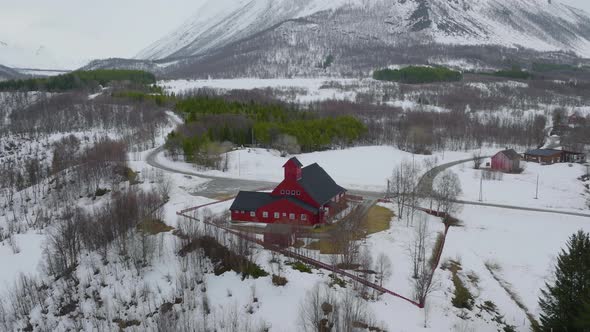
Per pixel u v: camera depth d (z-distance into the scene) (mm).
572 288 47281
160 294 61844
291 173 85312
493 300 63312
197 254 67938
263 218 84875
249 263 64500
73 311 61562
